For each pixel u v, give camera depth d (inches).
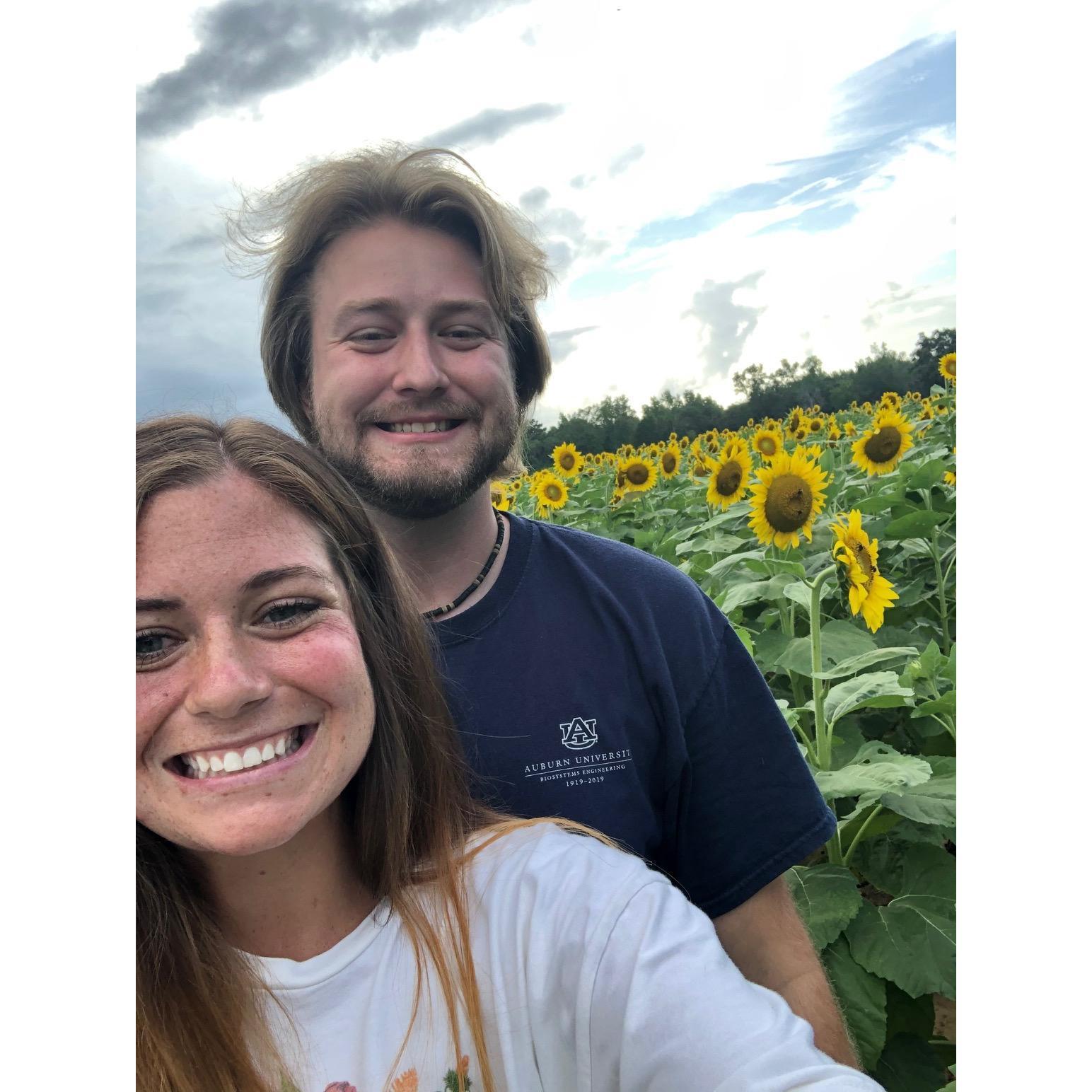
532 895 36.8
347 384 52.4
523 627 53.1
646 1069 30.5
